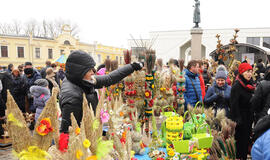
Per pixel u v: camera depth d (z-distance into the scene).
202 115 2.62
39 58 28.23
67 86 1.57
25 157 0.83
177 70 3.73
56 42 29.72
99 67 6.03
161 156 2.40
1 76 4.55
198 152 2.18
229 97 3.33
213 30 26.00
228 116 3.21
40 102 3.78
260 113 2.83
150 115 3.00
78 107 1.50
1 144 3.98
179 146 2.15
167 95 3.78
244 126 2.98
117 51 38.94
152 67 2.95
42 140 0.90
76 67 1.56
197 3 10.01
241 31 25.56
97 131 1.14
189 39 27.08
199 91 3.77
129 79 2.93
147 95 2.96
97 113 1.22
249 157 3.45
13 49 26.08
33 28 44.12
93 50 33.78
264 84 2.79
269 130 1.34
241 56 12.59
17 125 0.84
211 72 7.04
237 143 3.06
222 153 2.48
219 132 2.67
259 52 12.04
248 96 2.95
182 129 2.34
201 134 2.33
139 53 3.13
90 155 1.10
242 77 2.98
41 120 0.90
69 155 0.94
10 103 0.83
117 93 3.97
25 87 5.09
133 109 3.03
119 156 1.45
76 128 1.01
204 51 27.86
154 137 2.78
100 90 2.34
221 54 5.82
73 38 31.42
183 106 3.67
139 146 2.60
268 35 24.86
